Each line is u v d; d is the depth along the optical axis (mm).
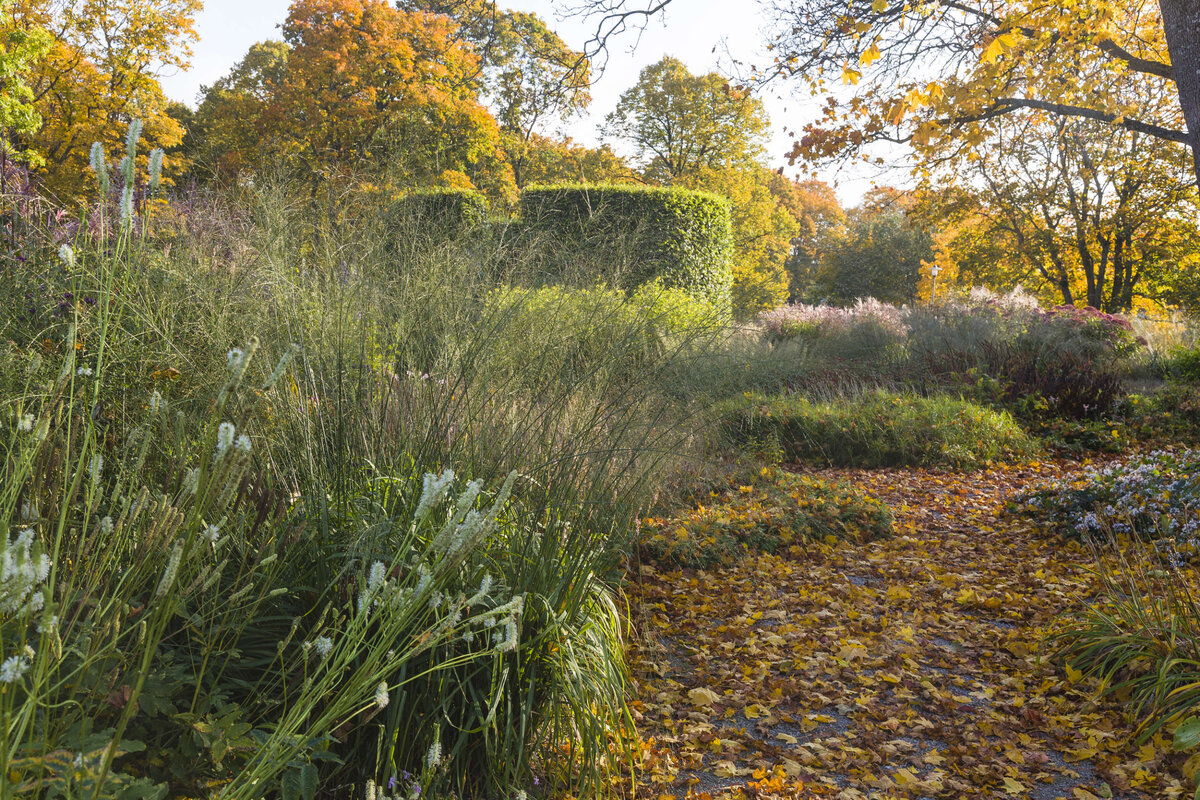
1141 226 23359
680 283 10641
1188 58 6066
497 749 2424
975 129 8914
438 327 3375
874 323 14984
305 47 21656
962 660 3943
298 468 2717
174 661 2010
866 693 3592
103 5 22125
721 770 2938
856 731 3285
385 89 19938
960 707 3453
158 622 1271
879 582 5219
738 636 4238
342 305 3199
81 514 2020
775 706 3506
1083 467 8945
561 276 3875
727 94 9578
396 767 2158
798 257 55156
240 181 4020
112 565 1723
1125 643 3529
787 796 2768
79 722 1500
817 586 5062
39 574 1115
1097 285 24906
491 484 2869
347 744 2273
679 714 3377
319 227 3707
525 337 3520
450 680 2396
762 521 5895
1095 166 21094
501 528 2828
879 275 38938
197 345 2906
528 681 2574
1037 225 24031
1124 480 5984
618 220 4387
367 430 2902
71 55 22156
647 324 3664
